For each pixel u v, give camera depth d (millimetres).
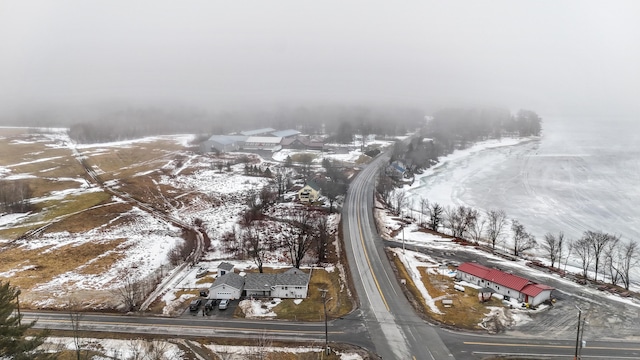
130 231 91312
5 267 71562
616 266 74000
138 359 43375
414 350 45875
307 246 77375
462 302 57031
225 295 58688
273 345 46906
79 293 62156
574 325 50906
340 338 48469
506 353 45156
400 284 63000
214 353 45312
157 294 61188
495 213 98812
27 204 101375
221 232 90750
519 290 57219
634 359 44094
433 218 96688
